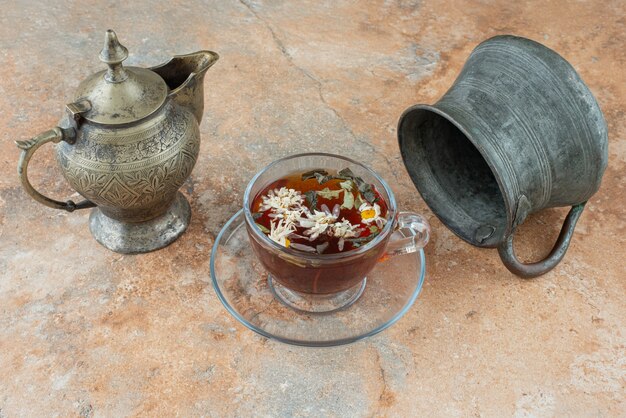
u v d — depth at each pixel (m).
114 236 0.58
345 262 0.49
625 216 0.62
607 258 0.59
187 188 0.63
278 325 0.53
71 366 0.52
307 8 0.82
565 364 0.53
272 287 0.55
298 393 0.51
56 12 0.79
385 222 0.51
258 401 0.50
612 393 0.52
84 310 0.54
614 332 0.55
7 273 0.56
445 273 0.58
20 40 0.75
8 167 0.63
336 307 0.54
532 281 0.57
